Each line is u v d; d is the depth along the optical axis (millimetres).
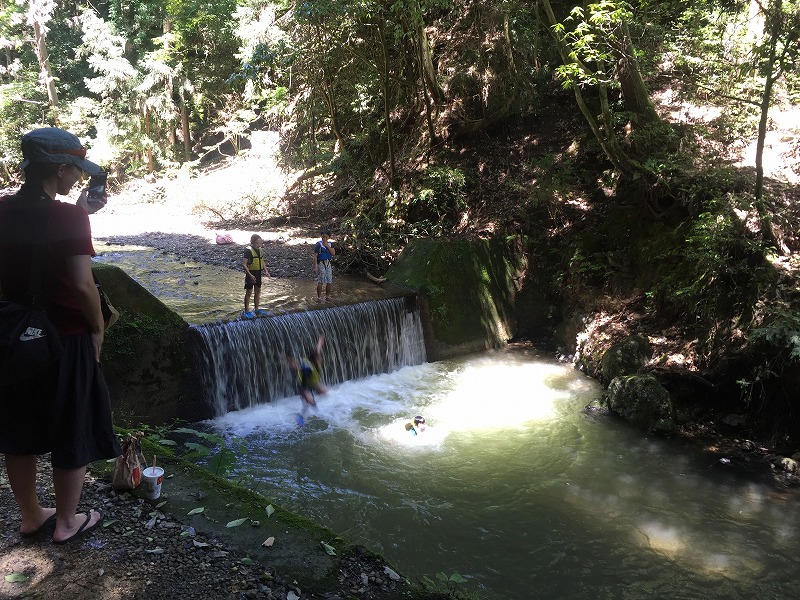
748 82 11219
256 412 8664
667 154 11117
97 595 2760
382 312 10586
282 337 9133
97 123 24625
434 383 10266
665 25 11742
